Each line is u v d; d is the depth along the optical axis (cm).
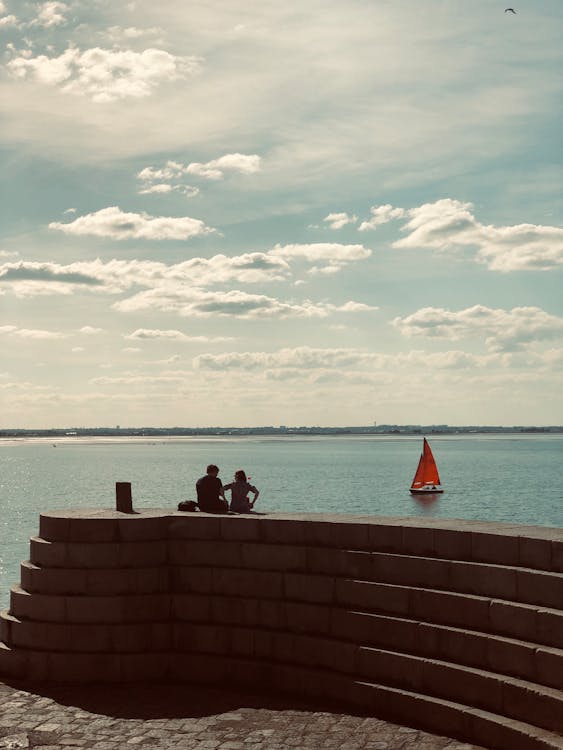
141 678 1165
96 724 985
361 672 1040
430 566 1025
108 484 11544
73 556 1200
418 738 906
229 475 13588
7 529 6284
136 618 1185
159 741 923
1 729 970
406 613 1032
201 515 1223
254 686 1124
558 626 881
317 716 997
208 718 1001
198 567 1200
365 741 903
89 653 1173
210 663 1152
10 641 1212
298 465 17412
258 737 928
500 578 959
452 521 1115
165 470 15775
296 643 1106
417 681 980
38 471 15550
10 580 3828
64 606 1189
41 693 1119
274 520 1165
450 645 967
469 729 895
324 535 1130
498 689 891
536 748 812
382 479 12256
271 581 1151
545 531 995
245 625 1160
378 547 1085
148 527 1209
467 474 13625
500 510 7862
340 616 1082
